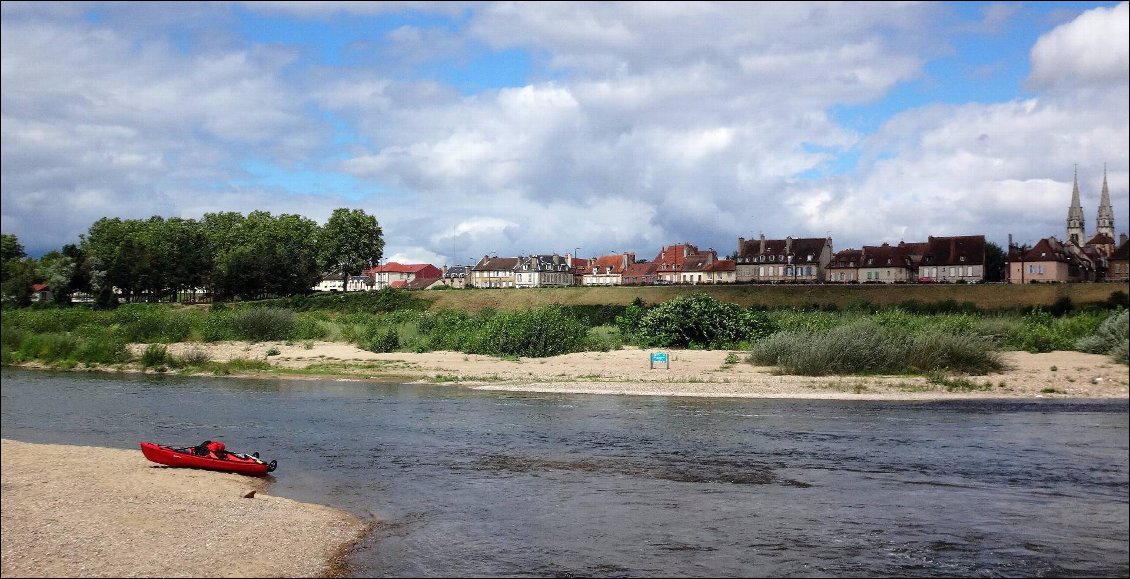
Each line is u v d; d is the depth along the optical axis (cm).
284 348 5516
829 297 9169
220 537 1464
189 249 12462
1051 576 1345
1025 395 3494
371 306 10106
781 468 2088
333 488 1883
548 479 1970
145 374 4403
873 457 2219
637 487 1895
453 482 1941
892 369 4150
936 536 1542
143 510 1611
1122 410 3081
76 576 1234
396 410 3058
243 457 2042
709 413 2984
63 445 2342
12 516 1537
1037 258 11394
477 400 3344
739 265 14825
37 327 6844
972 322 5512
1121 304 7744
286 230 14162
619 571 1347
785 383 3806
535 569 1358
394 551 1437
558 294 10075
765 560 1409
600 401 3316
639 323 5638
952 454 2253
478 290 10500
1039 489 1888
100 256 13012
